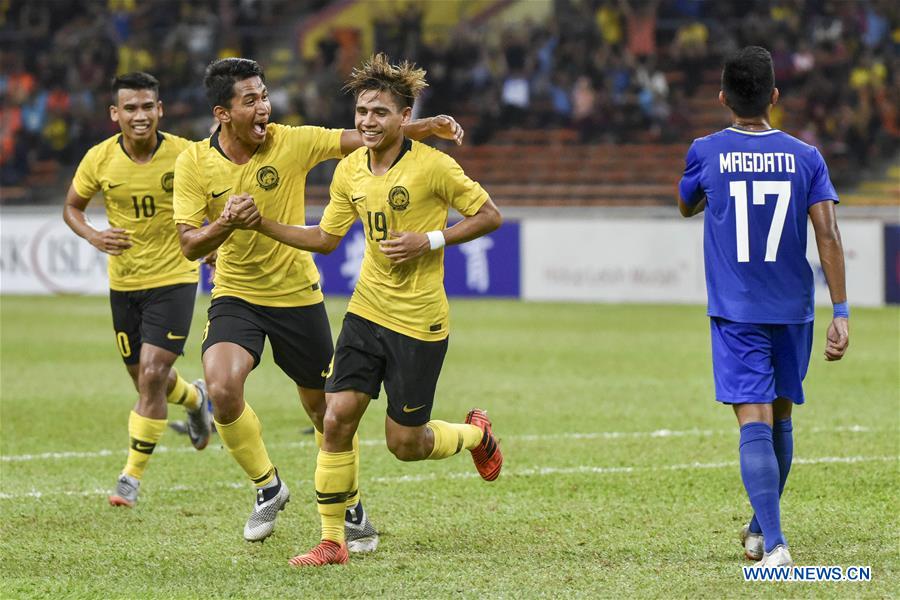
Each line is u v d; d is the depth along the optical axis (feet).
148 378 81.61
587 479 86.84
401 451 66.54
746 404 61.11
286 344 72.02
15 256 242.17
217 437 106.01
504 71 295.69
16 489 85.40
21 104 307.78
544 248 226.99
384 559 65.77
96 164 85.05
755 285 60.85
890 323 185.78
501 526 73.20
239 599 58.08
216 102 67.31
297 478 88.74
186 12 322.75
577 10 302.25
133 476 79.66
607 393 129.08
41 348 169.27
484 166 287.48
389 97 62.18
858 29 286.66
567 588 59.11
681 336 176.45
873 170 268.62
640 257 220.43
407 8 302.25
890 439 100.78
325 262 233.76
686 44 289.33
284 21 327.26
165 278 84.48
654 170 278.87
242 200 63.41
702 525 72.43
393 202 63.41
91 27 325.01
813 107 272.31
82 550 68.49
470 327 188.85
